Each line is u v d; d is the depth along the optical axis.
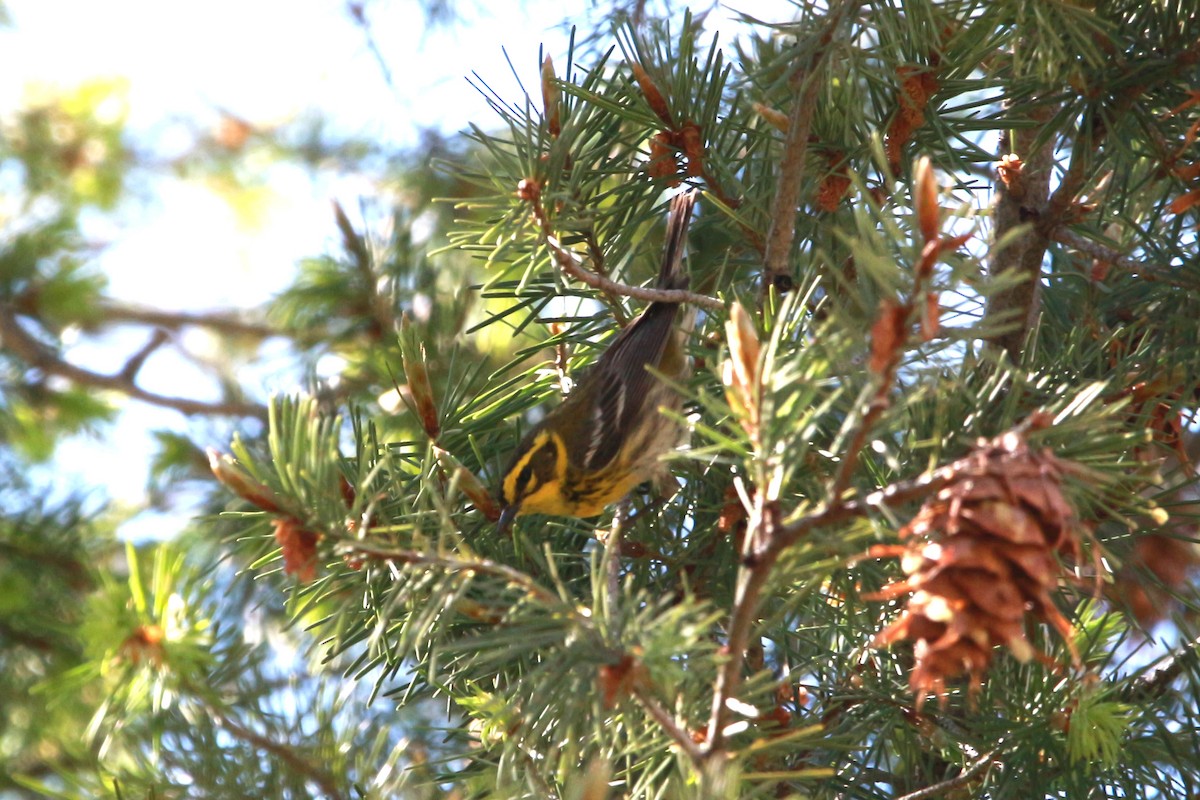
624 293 7.22
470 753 7.08
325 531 5.57
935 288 4.48
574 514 9.66
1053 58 6.83
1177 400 6.80
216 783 7.36
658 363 10.48
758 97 7.93
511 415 8.21
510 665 6.94
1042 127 8.02
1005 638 4.51
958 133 7.68
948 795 7.14
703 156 8.06
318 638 8.59
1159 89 7.72
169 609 7.05
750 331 4.86
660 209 8.19
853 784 7.27
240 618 11.28
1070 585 6.63
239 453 5.50
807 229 8.51
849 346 4.75
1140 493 6.85
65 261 14.12
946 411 5.97
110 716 7.27
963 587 4.61
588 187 7.86
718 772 4.64
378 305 11.92
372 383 11.80
